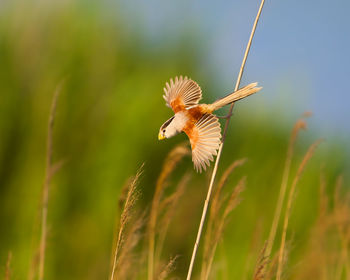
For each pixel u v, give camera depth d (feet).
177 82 27.78
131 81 83.30
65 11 85.35
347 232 39.09
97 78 82.53
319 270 38.22
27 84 80.64
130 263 32.53
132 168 75.97
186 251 57.11
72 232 70.23
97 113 79.87
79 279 67.46
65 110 78.64
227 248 68.13
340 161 80.12
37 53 81.87
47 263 65.05
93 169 76.02
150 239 36.70
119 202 30.99
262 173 82.53
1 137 76.74
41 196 36.86
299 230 72.74
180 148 35.91
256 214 72.95
